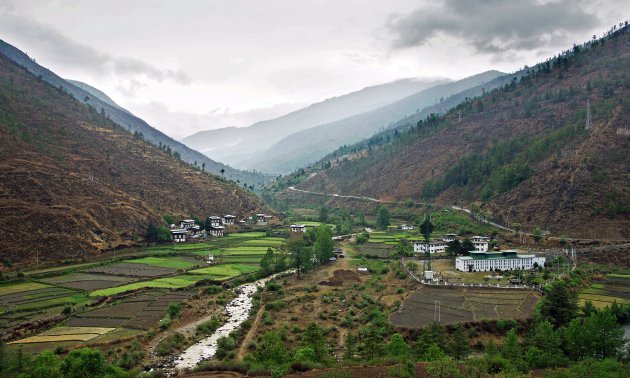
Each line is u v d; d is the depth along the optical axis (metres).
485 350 90.25
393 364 80.88
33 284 137.75
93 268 160.88
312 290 142.62
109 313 114.50
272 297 135.62
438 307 117.12
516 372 71.25
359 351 93.81
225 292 140.00
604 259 161.12
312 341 89.56
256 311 123.38
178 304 120.88
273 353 86.44
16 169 189.50
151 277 151.00
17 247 155.25
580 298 124.19
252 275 159.88
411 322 106.62
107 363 85.12
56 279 144.50
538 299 121.62
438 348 83.44
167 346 96.38
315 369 79.88
